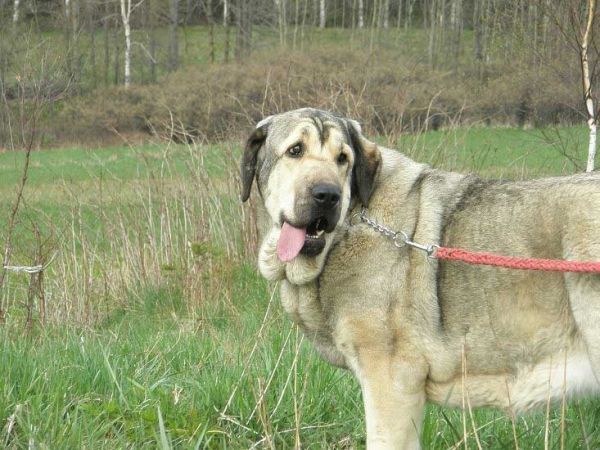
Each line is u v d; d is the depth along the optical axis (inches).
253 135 92.4
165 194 171.2
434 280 85.7
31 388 95.7
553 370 83.2
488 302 84.5
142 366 105.4
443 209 87.4
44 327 133.0
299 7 1014.4
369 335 86.4
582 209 81.9
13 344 108.4
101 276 161.8
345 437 95.6
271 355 104.1
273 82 294.4
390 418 86.1
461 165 170.6
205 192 169.0
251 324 129.3
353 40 863.7
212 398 96.9
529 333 83.7
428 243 86.4
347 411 98.0
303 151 87.8
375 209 87.9
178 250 160.1
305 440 93.8
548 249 83.0
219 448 91.0
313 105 169.0
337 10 1043.9
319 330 89.5
